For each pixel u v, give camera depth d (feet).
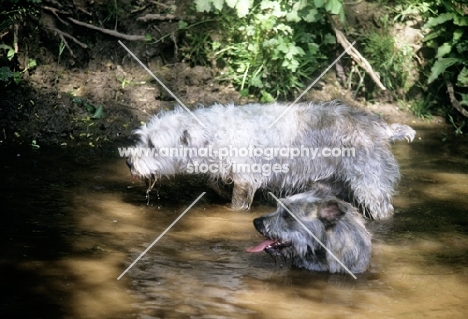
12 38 8.86
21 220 6.03
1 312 4.59
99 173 7.24
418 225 6.31
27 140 7.96
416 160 7.92
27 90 8.60
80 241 5.72
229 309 4.77
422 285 5.22
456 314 4.78
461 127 9.11
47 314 4.59
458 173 7.54
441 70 9.16
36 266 5.24
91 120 8.43
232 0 8.95
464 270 5.47
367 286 5.20
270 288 5.12
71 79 8.96
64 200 6.52
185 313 4.69
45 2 9.17
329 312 4.77
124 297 4.87
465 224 6.33
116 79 9.07
